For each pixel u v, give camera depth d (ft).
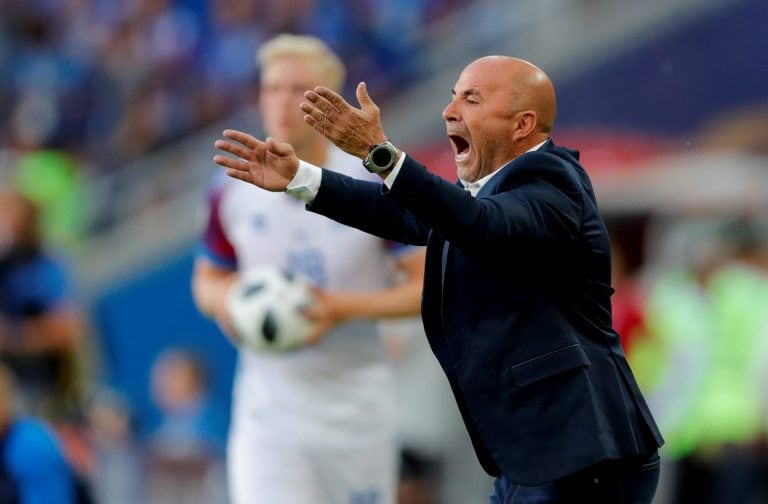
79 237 161.58
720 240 108.88
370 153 45.73
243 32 168.86
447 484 108.99
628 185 129.29
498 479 51.44
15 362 103.09
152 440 126.72
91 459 99.35
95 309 154.40
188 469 124.67
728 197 126.62
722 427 102.94
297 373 71.82
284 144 48.08
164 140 164.96
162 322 151.33
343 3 159.43
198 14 177.06
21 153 176.45
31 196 106.32
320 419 71.77
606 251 48.85
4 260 105.70
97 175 167.63
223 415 142.61
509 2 150.10
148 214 157.79
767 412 101.40
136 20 184.55
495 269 48.06
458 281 48.55
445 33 151.12
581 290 48.60
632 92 142.72
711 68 141.69
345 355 71.97
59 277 106.32
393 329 92.79
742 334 103.30
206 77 169.17
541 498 49.39
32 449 77.71
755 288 104.83
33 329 104.17
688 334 104.27
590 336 48.98
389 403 73.41
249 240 73.10
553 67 143.74
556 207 46.47
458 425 110.42
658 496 104.01
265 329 69.97
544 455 47.47
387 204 50.29
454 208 45.29
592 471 48.62
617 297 105.70
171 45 175.94
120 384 151.43
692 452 103.24
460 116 49.14
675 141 140.77
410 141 143.74
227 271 75.51
